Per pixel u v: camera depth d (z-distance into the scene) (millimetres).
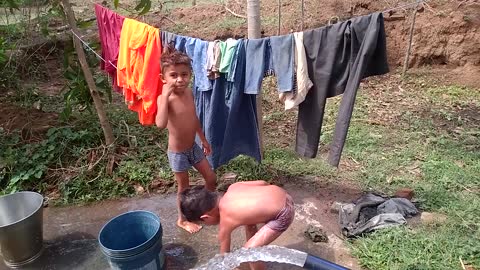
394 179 4109
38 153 4434
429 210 3660
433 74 6590
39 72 6180
